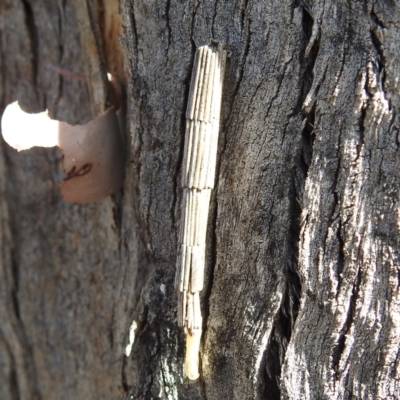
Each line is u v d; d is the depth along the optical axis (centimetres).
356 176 8
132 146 9
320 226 8
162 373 9
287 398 8
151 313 9
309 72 8
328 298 8
